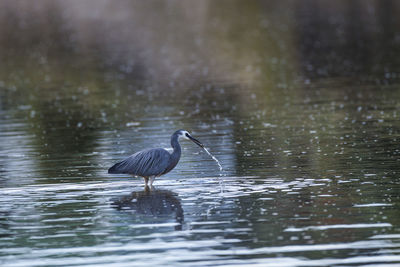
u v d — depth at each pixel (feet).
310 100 72.90
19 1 198.70
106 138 57.72
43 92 87.71
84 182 42.16
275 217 33.12
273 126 59.93
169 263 27.91
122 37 144.15
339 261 27.48
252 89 82.69
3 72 107.96
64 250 29.76
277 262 27.61
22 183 42.32
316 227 31.40
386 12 164.04
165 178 42.45
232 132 57.98
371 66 96.58
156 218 33.81
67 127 64.03
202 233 31.30
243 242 29.89
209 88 84.89
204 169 44.55
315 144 51.29
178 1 200.85
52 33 152.97
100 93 84.69
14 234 32.04
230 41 133.39
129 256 28.81
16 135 61.05
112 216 34.42
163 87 87.20
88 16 176.55
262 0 198.18
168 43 133.90
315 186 38.81
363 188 37.91
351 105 68.59
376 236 29.94
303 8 180.04
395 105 67.15
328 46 120.98
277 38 134.41
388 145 49.52
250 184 39.96
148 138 56.90
